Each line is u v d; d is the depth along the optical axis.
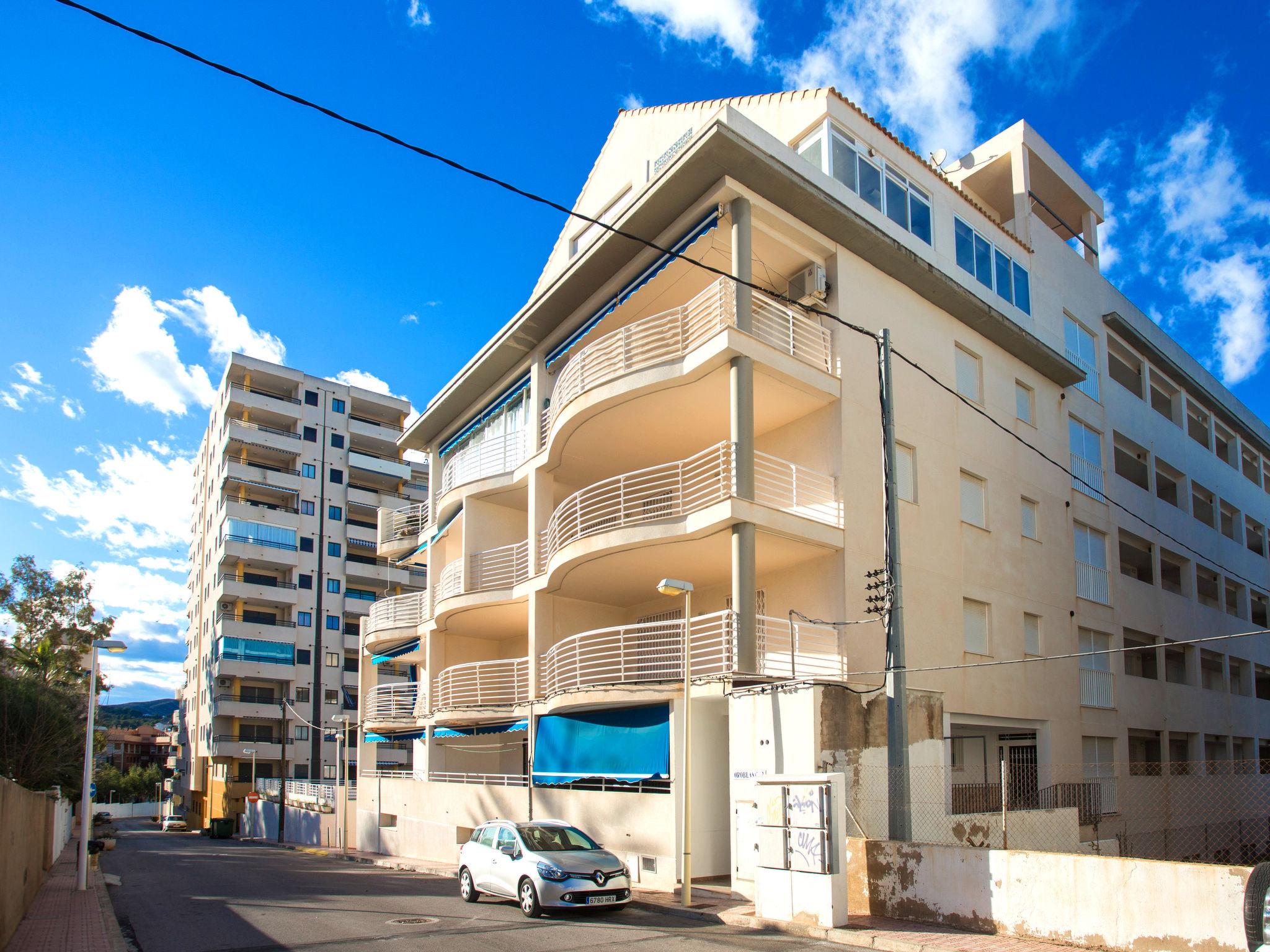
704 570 20.94
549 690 22.06
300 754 62.09
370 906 16.09
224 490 65.62
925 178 23.80
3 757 33.91
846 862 13.24
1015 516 24.08
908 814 14.38
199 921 14.46
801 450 20.30
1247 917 6.93
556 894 14.06
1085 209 32.72
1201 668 31.95
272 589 63.34
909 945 11.09
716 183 19.11
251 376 67.62
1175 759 29.06
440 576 31.48
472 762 29.64
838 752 15.84
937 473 21.75
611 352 22.09
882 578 19.28
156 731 126.44
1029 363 25.97
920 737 18.33
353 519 68.81
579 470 24.80
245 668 61.22
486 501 28.44
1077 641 25.38
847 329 20.27
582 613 24.73
